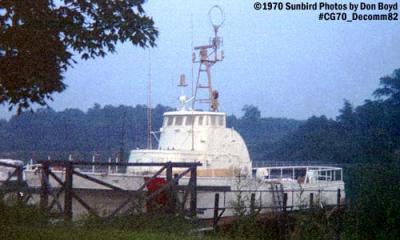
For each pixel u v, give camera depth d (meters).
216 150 48.28
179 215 30.47
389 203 31.69
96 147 98.50
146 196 30.95
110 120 104.75
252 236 29.20
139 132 101.38
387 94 63.72
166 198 31.33
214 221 32.56
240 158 48.88
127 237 24.03
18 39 20.66
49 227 25.97
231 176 45.25
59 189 33.00
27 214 27.23
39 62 21.27
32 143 98.62
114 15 22.17
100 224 27.83
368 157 34.62
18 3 20.55
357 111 65.75
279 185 46.25
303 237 31.86
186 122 49.25
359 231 32.12
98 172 41.97
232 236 29.30
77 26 21.77
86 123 105.88
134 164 31.05
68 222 27.80
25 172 39.56
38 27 20.91
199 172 45.00
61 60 22.16
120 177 39.75
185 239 25.64
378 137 39.00
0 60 20.92
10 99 21.88
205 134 48.44
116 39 22.48
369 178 32.78
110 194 37.25
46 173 31.02
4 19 20.78
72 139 100.31
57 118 105.06
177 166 31.52
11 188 31.55
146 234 25.38
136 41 22.59
